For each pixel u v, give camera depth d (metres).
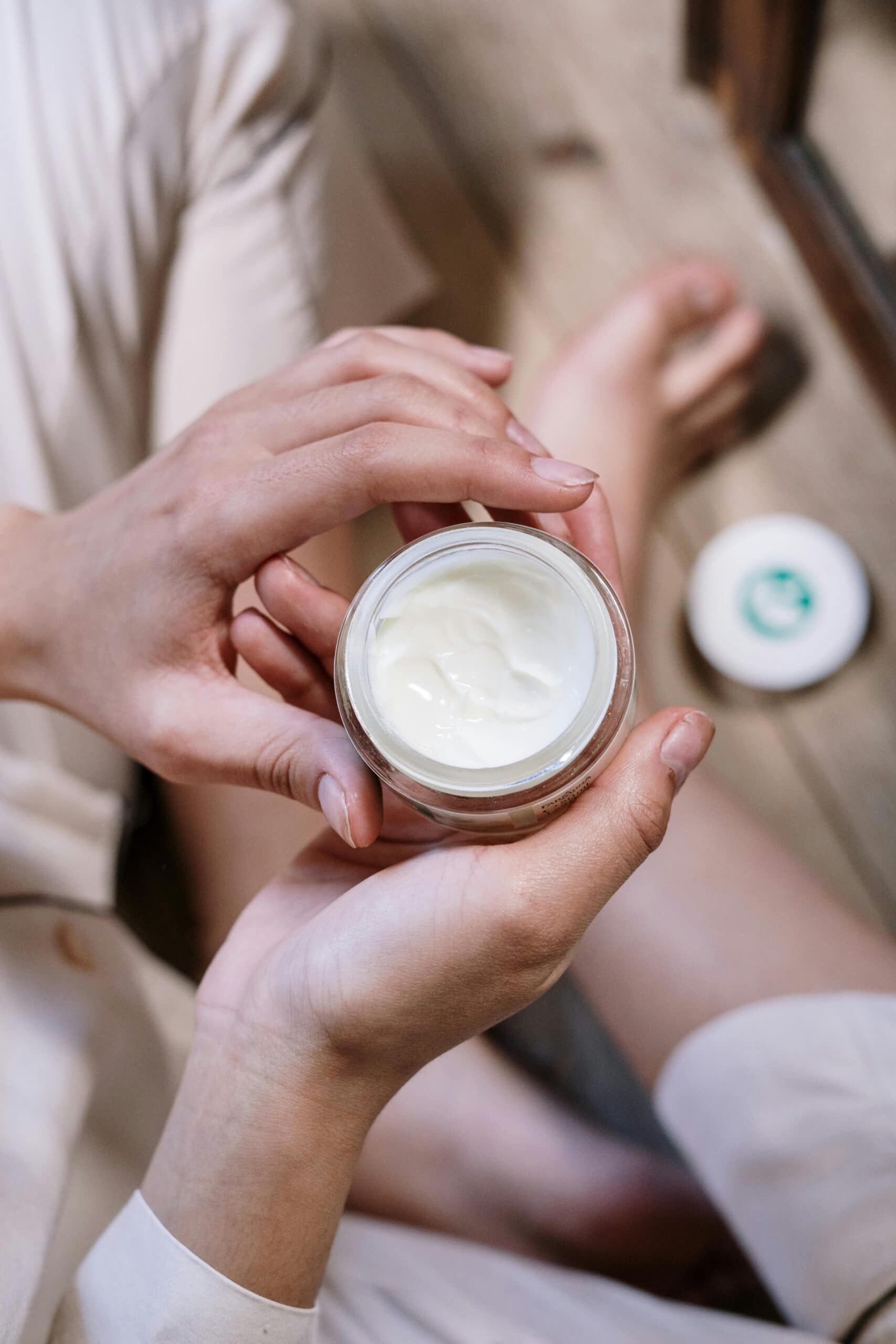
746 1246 0.52
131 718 0.46
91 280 0.60
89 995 0.52
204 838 0.66
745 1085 0.52
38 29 0.59
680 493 0.79
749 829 0.58
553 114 0.86
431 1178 0.65
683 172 0.83
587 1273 0.64
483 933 0.39
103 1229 0.50
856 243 0.74
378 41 0.89
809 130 0.75
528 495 0.42
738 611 0.76
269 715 0.44
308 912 0.44
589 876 0.39
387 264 0.76
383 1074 0.41
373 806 0.41
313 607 0.45
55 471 0.60
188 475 0.46
